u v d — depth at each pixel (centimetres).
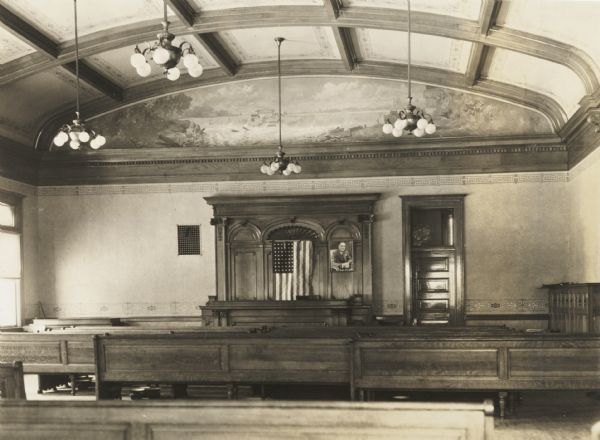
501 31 1043
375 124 1470
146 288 1536
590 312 1062
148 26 1130
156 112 1535
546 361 830
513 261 1429
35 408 503
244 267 1505
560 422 836
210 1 1078
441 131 1448
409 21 980
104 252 1551
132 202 1551
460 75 1381
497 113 1431
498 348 838
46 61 1188
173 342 898
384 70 1412
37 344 1039
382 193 1482
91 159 1548
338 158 1497
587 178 1251
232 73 1442
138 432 493
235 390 912
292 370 872
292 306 1422
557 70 1182
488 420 458
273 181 1517
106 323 1441
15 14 1047
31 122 1476
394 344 850
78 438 497
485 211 1444
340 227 1483
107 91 1428
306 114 1492
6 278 1435
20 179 1488
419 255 1493
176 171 1542
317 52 1370
